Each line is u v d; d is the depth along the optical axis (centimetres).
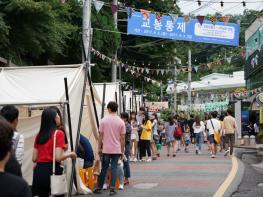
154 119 2383
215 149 2350
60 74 1261
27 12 1808
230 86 7494
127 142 1401
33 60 2509
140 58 3919
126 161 1390
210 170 1745
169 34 2792
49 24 1959
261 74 3800
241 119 3691
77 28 2450
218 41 2911
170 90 7988
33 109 1173
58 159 792
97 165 1311
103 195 1199
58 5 2203
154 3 3688
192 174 1631
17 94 1174
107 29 2941
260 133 3453
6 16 1803
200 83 7912
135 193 1236
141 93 4191
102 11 3012
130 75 3897
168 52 3978
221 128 2548
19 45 1928
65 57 2691
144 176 1584
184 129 3162
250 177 1566
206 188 1324
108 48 3034
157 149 2375
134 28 2714
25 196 390
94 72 3125
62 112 1105
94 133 1357
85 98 1349
